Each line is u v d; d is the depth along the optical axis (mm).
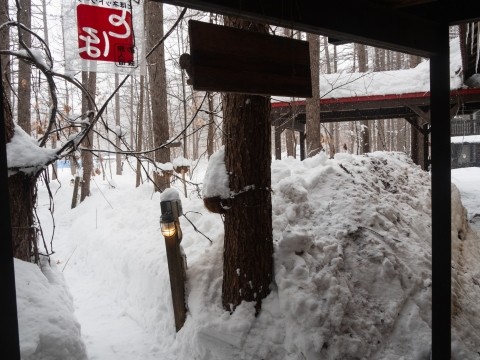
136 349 4520
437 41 3512
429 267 4832
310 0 2645
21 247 4168
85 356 3346
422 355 4059
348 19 2855
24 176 4191
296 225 4895
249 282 4113
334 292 4125
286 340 3914
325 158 6391
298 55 2584
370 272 4547
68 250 9672
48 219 13750
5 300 1891
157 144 10008
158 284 5062
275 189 5270
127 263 6109
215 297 4336
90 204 13273
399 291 4484
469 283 5402
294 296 3998
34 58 4227
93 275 7402
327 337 3857
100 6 3416
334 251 4555
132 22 3541
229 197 4094
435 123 3602
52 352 3072
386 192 6223
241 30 2359
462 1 3418
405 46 3242
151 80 10016
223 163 4207
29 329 3061
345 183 5652
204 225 5773
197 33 2207
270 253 4250
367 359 3895
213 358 3920
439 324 3648
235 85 2320
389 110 12578
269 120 4176
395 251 4871
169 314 4734
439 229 3621
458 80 10000
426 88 10305
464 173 16094
